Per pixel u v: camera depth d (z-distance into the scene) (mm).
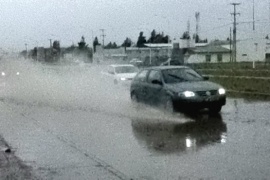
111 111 17750
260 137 11156
